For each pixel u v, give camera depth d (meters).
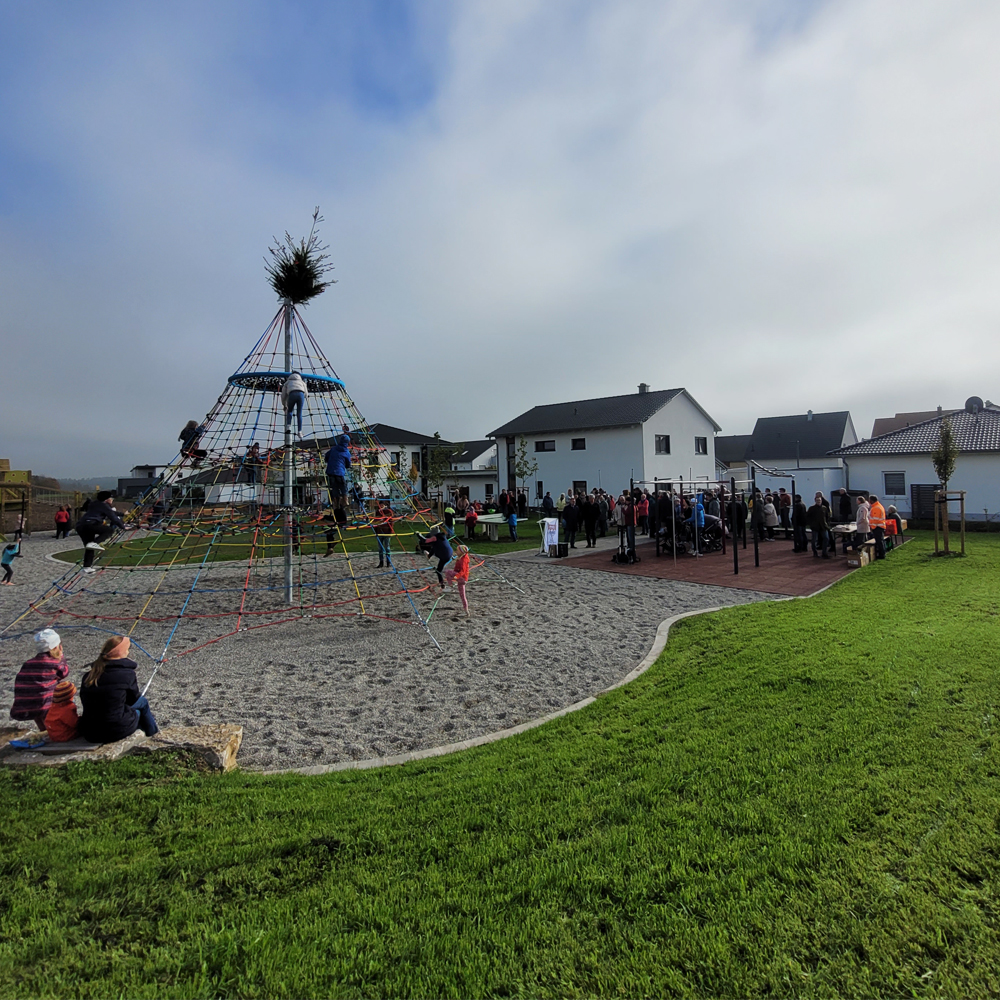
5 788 4.42
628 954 2.77
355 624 10.99
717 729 5.40
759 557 18.22
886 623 8.98
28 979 2.64
